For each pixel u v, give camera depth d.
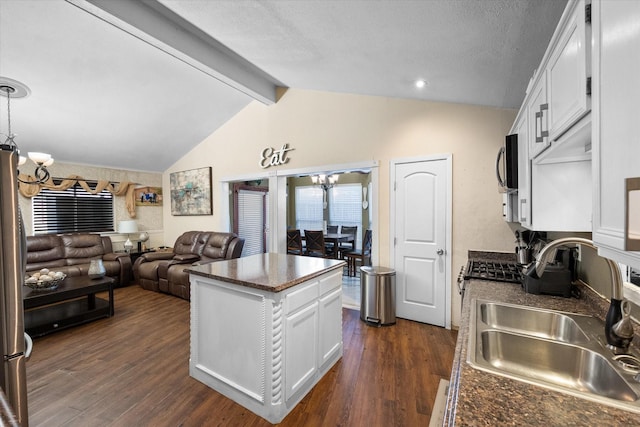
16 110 3.54
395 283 3.41
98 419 1.81
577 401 0.75
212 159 5.38
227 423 1.79
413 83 2.64
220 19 2.19
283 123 4.41
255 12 1.95
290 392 1.89
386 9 1.48
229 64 3.54
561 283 1.68
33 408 1.91
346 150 3.84
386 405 1.94
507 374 0.87
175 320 3.45
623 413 0.70
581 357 1.06
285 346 1.84
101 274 3.71
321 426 1.76
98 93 3.58
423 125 3.32
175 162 5.99
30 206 4.63
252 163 4.80
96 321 3.42
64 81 3.27
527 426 0.66
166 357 2.57
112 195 5.54
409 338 2.95
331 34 1.97
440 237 3.25
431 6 1.35
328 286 2.35
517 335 1.17
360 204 7.23
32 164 4.59
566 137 1.06
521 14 1.27
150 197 6.02
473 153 3.06
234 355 1.98
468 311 1.45
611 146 0.65
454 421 0.68
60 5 2.44
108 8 2.29
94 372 2.33
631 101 0.56
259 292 1.82
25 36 2.65
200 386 2.14
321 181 7.20
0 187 1.13
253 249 6.82
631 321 1.06
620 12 0.61
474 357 0.97
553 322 1.42
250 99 4.71
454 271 3.17
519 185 1.86
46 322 3.02
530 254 2.34
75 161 4.98
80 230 5.13
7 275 1.15
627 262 0.62
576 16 0.89
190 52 3.00
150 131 4.71
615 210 0.63
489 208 3.00
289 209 8.21
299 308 1.99
